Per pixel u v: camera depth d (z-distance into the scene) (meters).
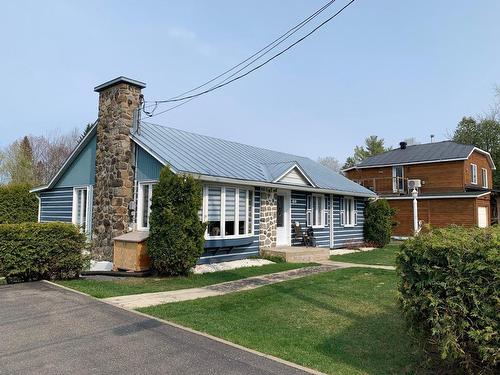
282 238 15.82
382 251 18.20
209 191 12.10
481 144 40.78
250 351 4.69
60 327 5.43
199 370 4.09
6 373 3.93
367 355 4.81
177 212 10.11
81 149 14.48
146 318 5.95
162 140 13.17
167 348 4.71
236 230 12.95
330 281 9.77
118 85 12.69
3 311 6.19
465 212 25.67
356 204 20.61
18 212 20.53
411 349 4.96
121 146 12.31
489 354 3.57
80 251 9.58
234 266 12.14
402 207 28.42
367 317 6.51
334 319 6.39
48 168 40.78
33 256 8.79
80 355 4.43
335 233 18.77
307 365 4.38
